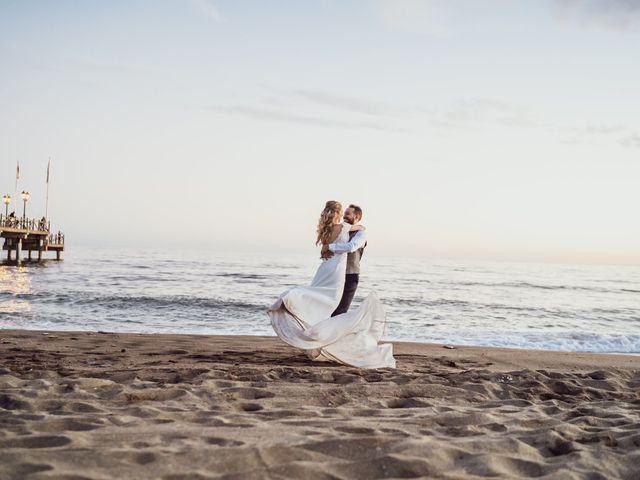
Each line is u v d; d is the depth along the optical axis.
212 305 18.95
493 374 5.66
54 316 14.69
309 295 6.54
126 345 8.22
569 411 4.04
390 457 2.67
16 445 2.71
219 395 4.25
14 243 47.38
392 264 95.12
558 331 15.60
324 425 3.34
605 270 115.50
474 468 2.67
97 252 118.31
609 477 2.62
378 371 5.93
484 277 55.34
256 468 2.49
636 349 12.12
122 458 2.54
